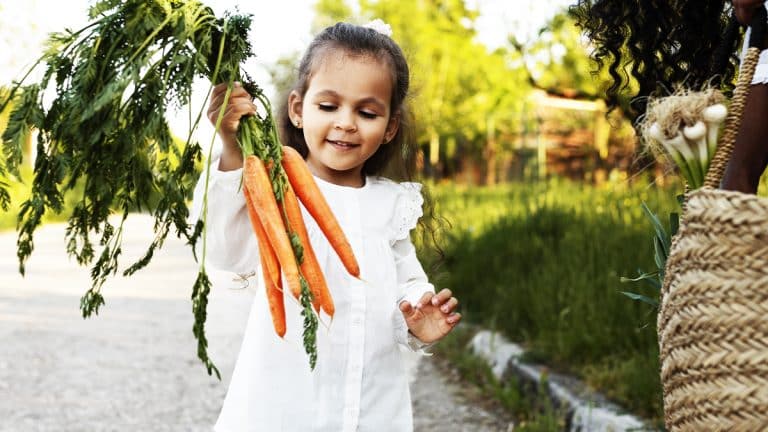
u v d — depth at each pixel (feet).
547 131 67.10
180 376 17.57
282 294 6.75
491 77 31.19
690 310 5.06
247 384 7.86
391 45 8.29
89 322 23.39
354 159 7.97
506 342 17.90
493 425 14.29
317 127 7.93
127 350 19.88
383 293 8.22
